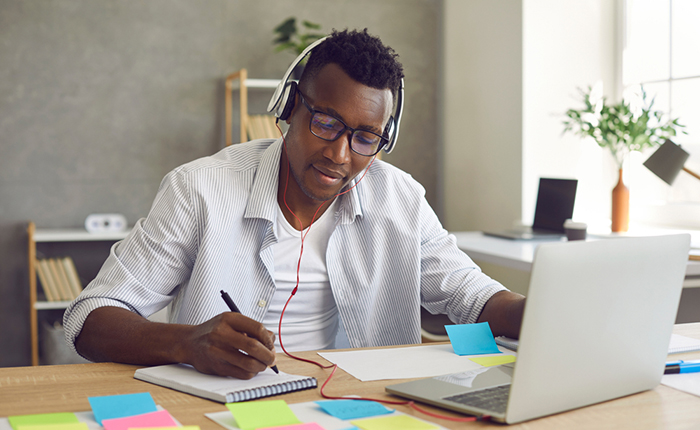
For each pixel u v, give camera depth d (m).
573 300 0.72
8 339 3.22
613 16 2.98
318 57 1.14
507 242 2.56
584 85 2.98
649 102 2.82
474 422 0.72
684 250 0.85
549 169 2.96
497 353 1.04
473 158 3.38
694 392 0.85
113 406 0.73
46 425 0.68
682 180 2.69
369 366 0.95
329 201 1.34
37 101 3.20
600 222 2.97
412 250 1.39
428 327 2.12
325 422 0.71
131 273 1.14
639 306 0.80
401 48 3.71
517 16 2.94
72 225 3.28
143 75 3.33
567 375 0.74
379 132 1.14
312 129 1.12
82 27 3.24
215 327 0.87
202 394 0.80
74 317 1.06
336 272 1.35
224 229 1.22
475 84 3.34
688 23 2.61
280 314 1.32
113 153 3.31
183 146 3.41
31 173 3.21
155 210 1.21
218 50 3.43
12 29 3.15
